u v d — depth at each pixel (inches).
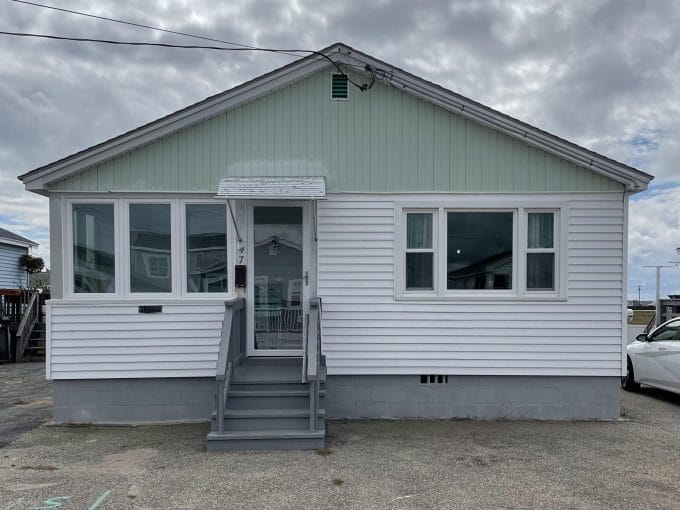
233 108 284.0
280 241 288.8
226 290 285.1
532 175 284.5
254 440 224.1
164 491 180.5
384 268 283.7
